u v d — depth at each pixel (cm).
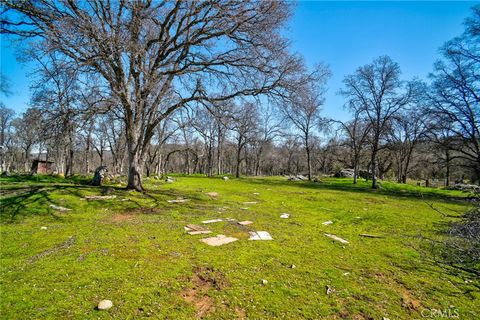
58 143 1048
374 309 342
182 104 1255
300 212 1020
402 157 3538
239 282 398
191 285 384
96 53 893
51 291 352
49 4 941
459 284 420
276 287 388
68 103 950
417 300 370
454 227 385
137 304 329
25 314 302
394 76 2295
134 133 1250
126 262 454
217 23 1089
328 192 1828
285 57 1111
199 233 652
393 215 1022
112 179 1673
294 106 1209
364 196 1681
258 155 4841
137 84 1168
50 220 719
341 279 425
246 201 1242
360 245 617
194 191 1495
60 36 814
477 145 1906
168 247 538
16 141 4281
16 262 443
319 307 340
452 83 1947
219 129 3509
